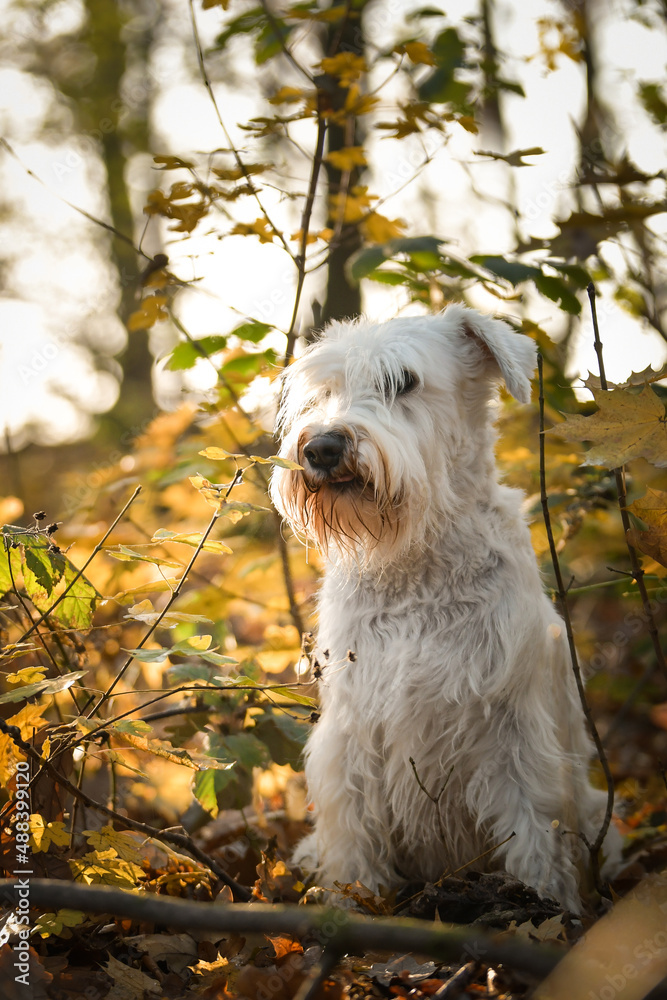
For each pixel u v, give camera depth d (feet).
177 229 12.34
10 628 11.73
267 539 17.35
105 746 11.16
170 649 8.42
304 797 15.14
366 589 11.17
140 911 5.56
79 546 15.16
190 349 14.12
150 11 46.57
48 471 38.14
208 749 11.57
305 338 15.30
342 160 13.41
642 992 5.30
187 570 8.94
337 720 11.09
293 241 13.82
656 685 17.26
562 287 12.91
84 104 46.47
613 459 9.20
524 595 10.72
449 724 10.43
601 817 11.96
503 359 11.56
